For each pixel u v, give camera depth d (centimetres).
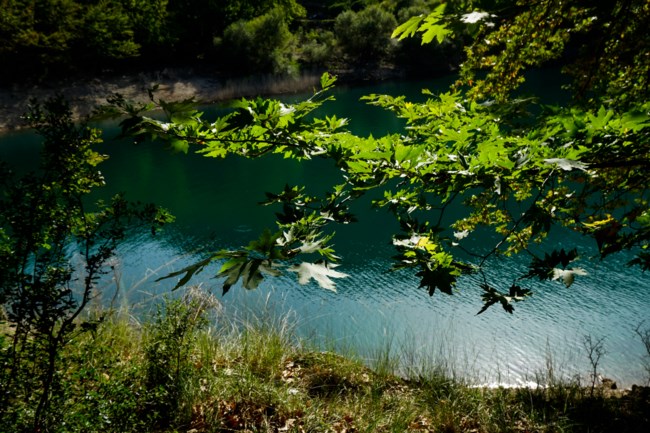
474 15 185
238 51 4344
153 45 4412
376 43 4753
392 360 602
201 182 2014
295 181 1931
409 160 226
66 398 287
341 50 4884
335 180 1912
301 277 163
